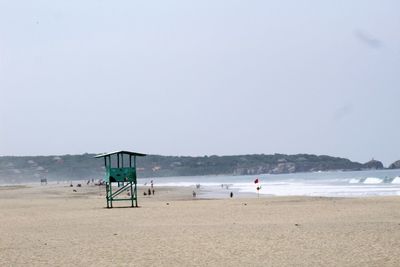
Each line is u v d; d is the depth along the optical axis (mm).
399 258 16547
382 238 21062
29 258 18609
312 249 18969
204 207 45844
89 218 36188
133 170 50688
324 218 31328
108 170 50031
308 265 15992
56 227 29984
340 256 17297
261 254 18266
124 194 87812
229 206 46281
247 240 21859
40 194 95125
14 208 50594
